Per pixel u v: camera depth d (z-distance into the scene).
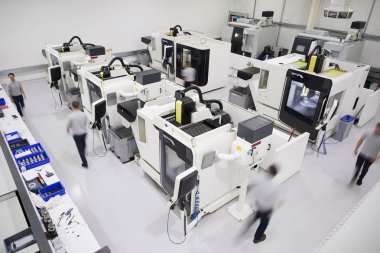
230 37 10.01
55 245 2.47
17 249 1.62
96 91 4.80
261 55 9.56
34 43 7.86
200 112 3.56
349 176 4.64
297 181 4.48
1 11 7.09
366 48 8.34
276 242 3.42
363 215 1.25
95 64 5.54
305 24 9.75
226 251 3.29
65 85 6.38
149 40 8.95
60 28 8.09
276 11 10.54
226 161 3.50
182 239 3.42
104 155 5.01
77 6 8.12
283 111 5.52
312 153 5.24
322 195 4.20
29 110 6.57
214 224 3.65
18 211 1.74
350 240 1.13
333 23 8.98
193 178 2.89
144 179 4.45
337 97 5.32
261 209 3.07
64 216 2.87
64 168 4.64
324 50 6.03
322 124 4.90
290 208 3.94
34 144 3.79
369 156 4.10
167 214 3.79
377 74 8.02
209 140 3.13
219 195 3.78
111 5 8.71
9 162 1.97
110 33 9.05
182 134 3.12
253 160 3.35
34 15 7.57
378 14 7.89
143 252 3.25
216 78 7.82
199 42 8.02
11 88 5.87
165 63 8.14
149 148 3.96
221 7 11.61
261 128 3.16
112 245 3.32
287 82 5.21
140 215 3.76
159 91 4.80
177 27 9.38
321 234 3.54
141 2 9.29
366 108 6.04
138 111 3.84
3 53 7.50
